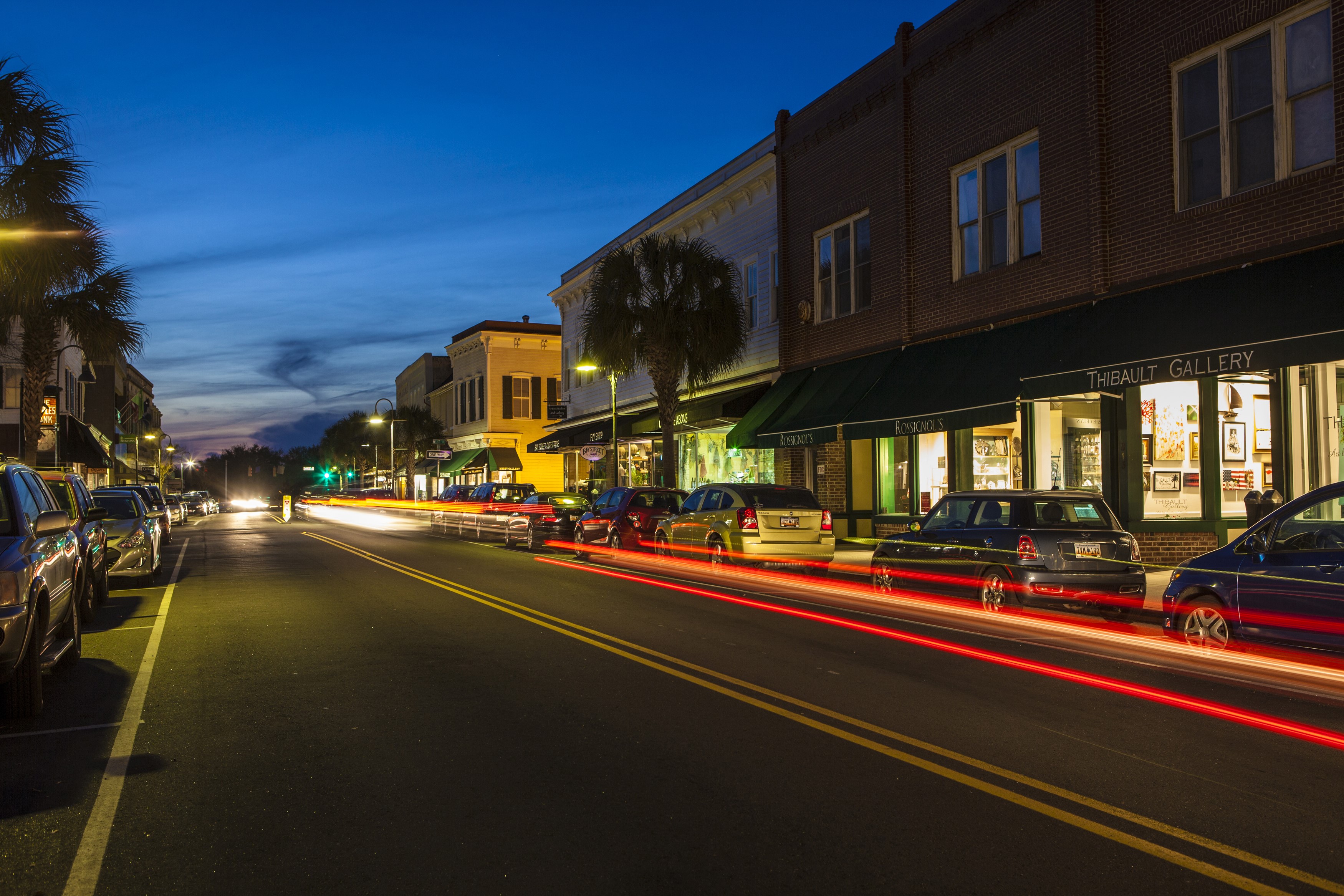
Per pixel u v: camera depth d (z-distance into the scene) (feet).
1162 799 17.34
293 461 564.71
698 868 14.32
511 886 13.76
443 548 86.79
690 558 62.28
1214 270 47.98
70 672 29.68
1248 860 14.60
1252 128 47.03
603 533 72.74
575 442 127.34
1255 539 29.73
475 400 204.85
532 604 44.60
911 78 70.74
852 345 77.82
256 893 13.64
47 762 20.07
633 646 33.17
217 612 42.65
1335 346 38.83
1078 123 56.18
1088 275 55.26
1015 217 61.57
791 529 56.95
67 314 78.02
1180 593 31.76
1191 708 24.32
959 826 15.97
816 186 82.84
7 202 67.41
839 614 41.29
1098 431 61.77
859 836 15.57
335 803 17.34
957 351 64.08
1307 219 43.78
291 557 75.31
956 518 42.47
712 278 86.99
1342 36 42.60
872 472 78.74
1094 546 37.96
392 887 13.75
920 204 69.92
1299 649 27.76
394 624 38.50
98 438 167.94
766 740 21.25
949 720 23.03
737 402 87.81
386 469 279.90
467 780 18.57
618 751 20.45
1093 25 54.70
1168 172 50.72
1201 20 48.85
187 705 25.05
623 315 85.66
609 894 13.46
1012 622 38.70
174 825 16.31
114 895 13.58
